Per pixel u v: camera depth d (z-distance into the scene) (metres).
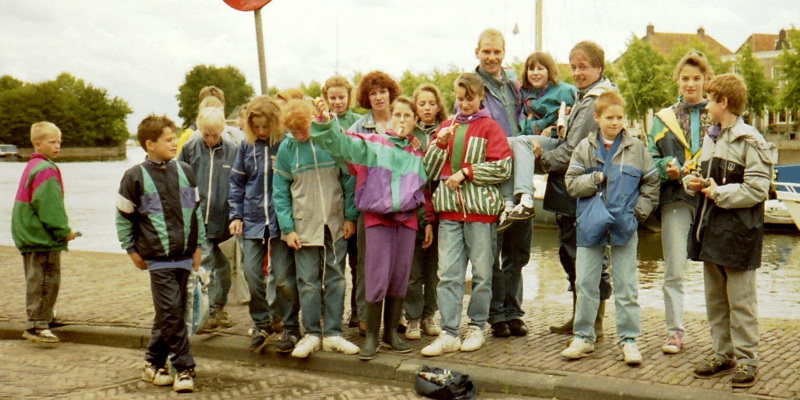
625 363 5.10
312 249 5.52
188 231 5.11
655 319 6.42
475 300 5.57
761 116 44.59
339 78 6.29
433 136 5.70
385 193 5.30
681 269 5.36
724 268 4.68
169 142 5.07
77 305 7.23
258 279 5.69
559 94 5.97
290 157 5.46
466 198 5.43
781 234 18.28
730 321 4.70
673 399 4.42
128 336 6.18
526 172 5.51
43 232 6.26
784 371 4.81
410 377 5.16
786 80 43.34
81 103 115.75
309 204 5.45
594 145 5.23
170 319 4.99
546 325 6.30
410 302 5.93
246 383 5.18
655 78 42.78
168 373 5.16
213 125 6.19
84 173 55.78
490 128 5.48
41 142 6.35
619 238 5.07
